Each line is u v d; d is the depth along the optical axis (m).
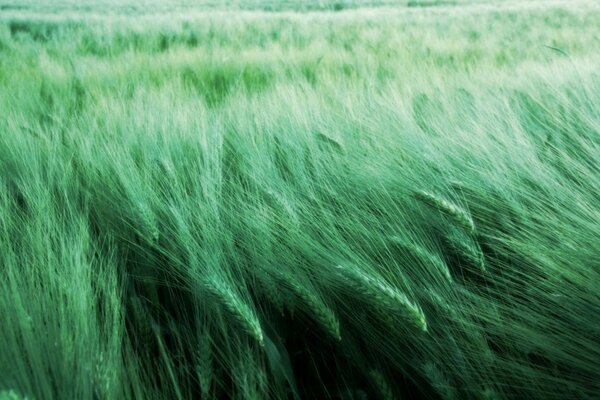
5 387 0.92
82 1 27.25
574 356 1.14
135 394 1.02
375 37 9.05
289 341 1.38
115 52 7.56
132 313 1.37
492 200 1.76
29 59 6.50
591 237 1.41
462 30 10.63
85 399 0.97
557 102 2.91
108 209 1.91
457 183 1.76
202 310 1.36
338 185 1.92
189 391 1.11
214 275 1.19
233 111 3.06
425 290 1.28
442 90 3.49
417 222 1.72
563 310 1.25
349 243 1.54
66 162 2.23
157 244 1.61
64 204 1.85
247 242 1.58
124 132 2.54
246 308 1.08
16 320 1.09
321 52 6.75
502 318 1.22
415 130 2.35
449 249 1.61
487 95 3.23
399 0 28.52
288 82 4.57
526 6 19.70
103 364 0.99
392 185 1.88
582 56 5.99
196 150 2.27
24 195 1.92
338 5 26.17
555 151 2.12
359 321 1.32
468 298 1.31
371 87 3.72
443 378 1.07
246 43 8.59
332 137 2.33
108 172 2.04
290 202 1.72
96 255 1.61
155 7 23.17
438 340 1.20
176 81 4.62
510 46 7.57
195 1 28.11
